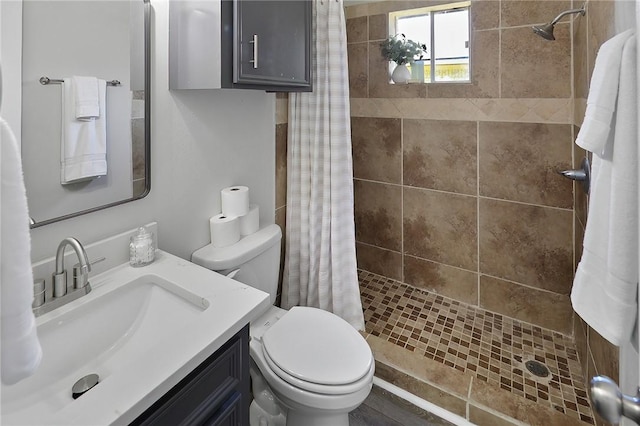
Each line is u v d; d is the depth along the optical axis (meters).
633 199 0.61
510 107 1.94
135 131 1.11
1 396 0.71
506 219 2.05
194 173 1.37
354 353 1.23
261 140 1.73
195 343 0.74
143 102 1.12
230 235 1.44
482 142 2.06
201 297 0.93
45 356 0.80
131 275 1.03
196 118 1.35
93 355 0.90
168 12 1.18
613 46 0.67
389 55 2.21
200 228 1.41
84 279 0.91
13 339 0.40
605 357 1.18
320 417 1.20
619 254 0.63
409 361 1.73
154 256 1.14
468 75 2.12
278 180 1.89
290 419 1.28
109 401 0.60
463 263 2.24
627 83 0.61
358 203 2.60
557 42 1.77
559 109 1.81
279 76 1.31
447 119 2.15
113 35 1.01
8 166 0.39
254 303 0.90
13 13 0.79
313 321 1.39
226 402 0.83
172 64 1.21
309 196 1.87
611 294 0.65
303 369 1.15
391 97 2.32
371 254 2.61
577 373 1.65
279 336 1.30
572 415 1.42
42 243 0.92
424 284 2.41
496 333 1.96
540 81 1.84
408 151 2.32
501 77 1.94
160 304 1.01
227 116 1.50
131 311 1.00
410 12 2.22
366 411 1.58
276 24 1.27
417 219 2.37
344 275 1.89
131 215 1.14
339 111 1.74
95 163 1.00
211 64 1.12
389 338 1.91
